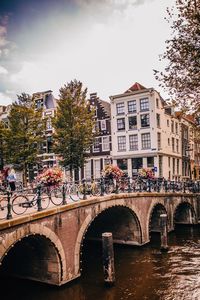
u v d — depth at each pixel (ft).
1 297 37.93
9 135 83.51
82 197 50.70
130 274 44.83
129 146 119.34
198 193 90.22
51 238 38.29
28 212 36.99
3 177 61.26
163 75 29.53
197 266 47.55
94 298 36.86
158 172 113.50
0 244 31.35
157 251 58.03
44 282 41.37
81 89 87.81
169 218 75.87
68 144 83.41
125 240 63.98
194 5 25.84
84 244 68.08
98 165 125.29
